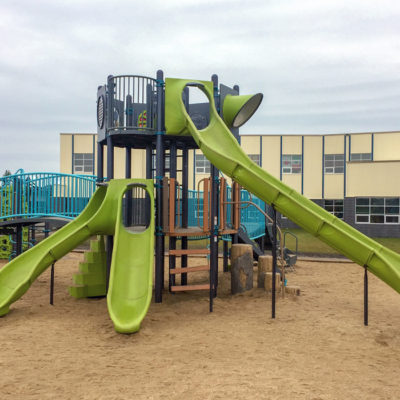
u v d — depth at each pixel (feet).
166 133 29.55
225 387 14.65
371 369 16.60
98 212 28.76
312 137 107.45
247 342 20.25
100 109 32.71
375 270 22.86
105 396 14.01
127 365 17.07
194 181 97.04
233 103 30.45
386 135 101.71
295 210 23.99
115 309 22.34
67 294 32.60
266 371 16.26
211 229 28.19
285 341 20.39
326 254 57.88
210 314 26.22
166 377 15.69
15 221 37.14
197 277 40.24
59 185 36.17
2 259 52.24
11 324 23.48
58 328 22.68
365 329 22.48
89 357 18.10
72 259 51.83
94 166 102.99
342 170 105.60
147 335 21.58
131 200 34.78
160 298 30.01
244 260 32.40
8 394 14.19
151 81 30.32
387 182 85.97
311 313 25.84
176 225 35.91
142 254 26.63
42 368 16.71
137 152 95.76
